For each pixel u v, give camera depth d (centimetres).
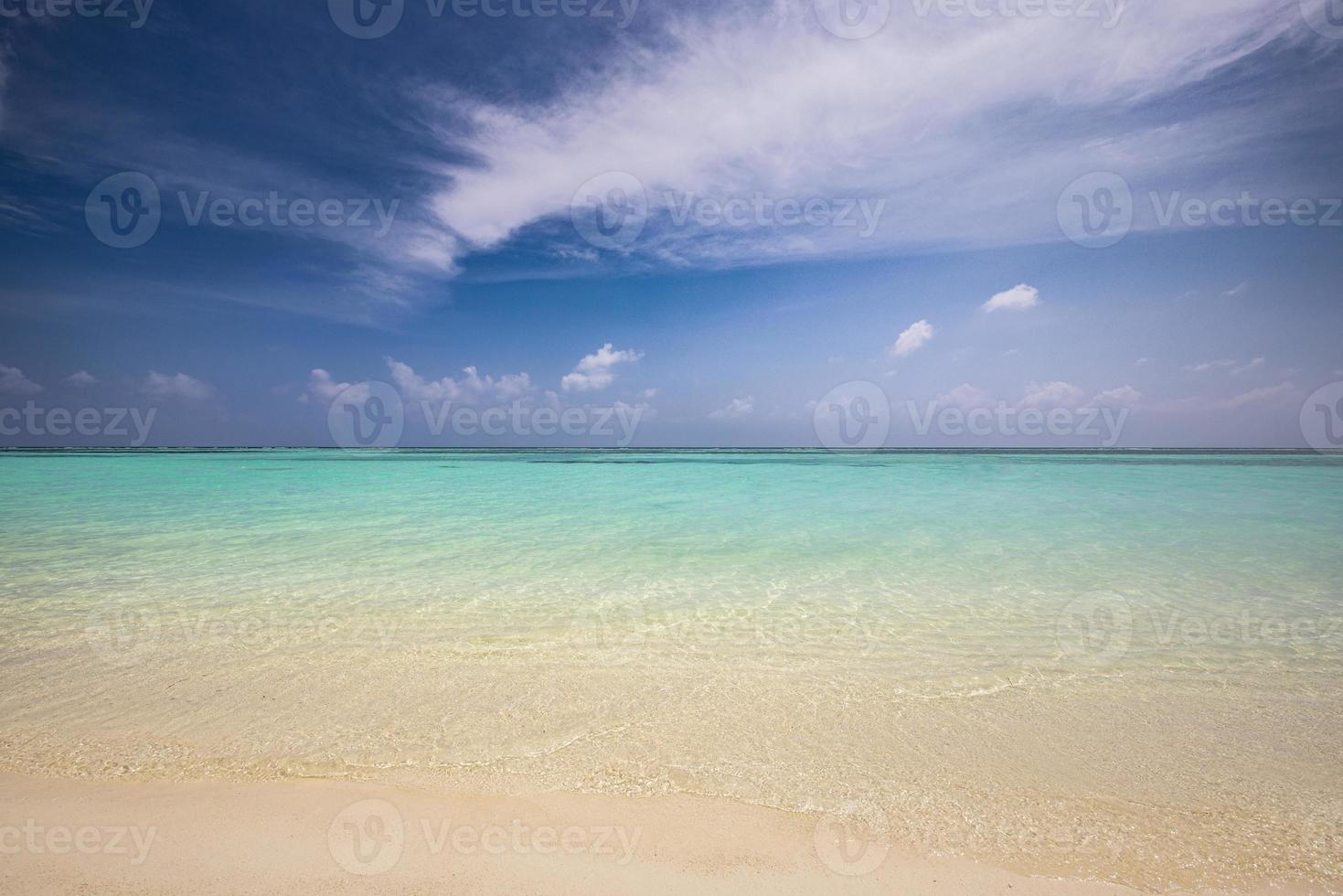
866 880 270
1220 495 1927
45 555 984
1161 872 279
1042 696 477
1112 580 844
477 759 376
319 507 1617
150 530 1212
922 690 487
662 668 531
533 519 1398
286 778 352
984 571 895
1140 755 387
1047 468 3588
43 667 525
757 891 262
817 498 1856
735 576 863
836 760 378
